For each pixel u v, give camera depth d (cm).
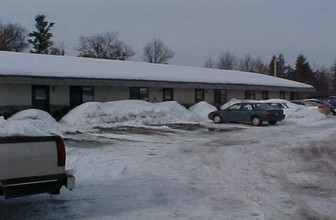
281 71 10444
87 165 1272
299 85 5372
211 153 1573
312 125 2980
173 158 1448
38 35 9362
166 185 1033
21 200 873
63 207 827
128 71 3541
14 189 703
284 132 2448
